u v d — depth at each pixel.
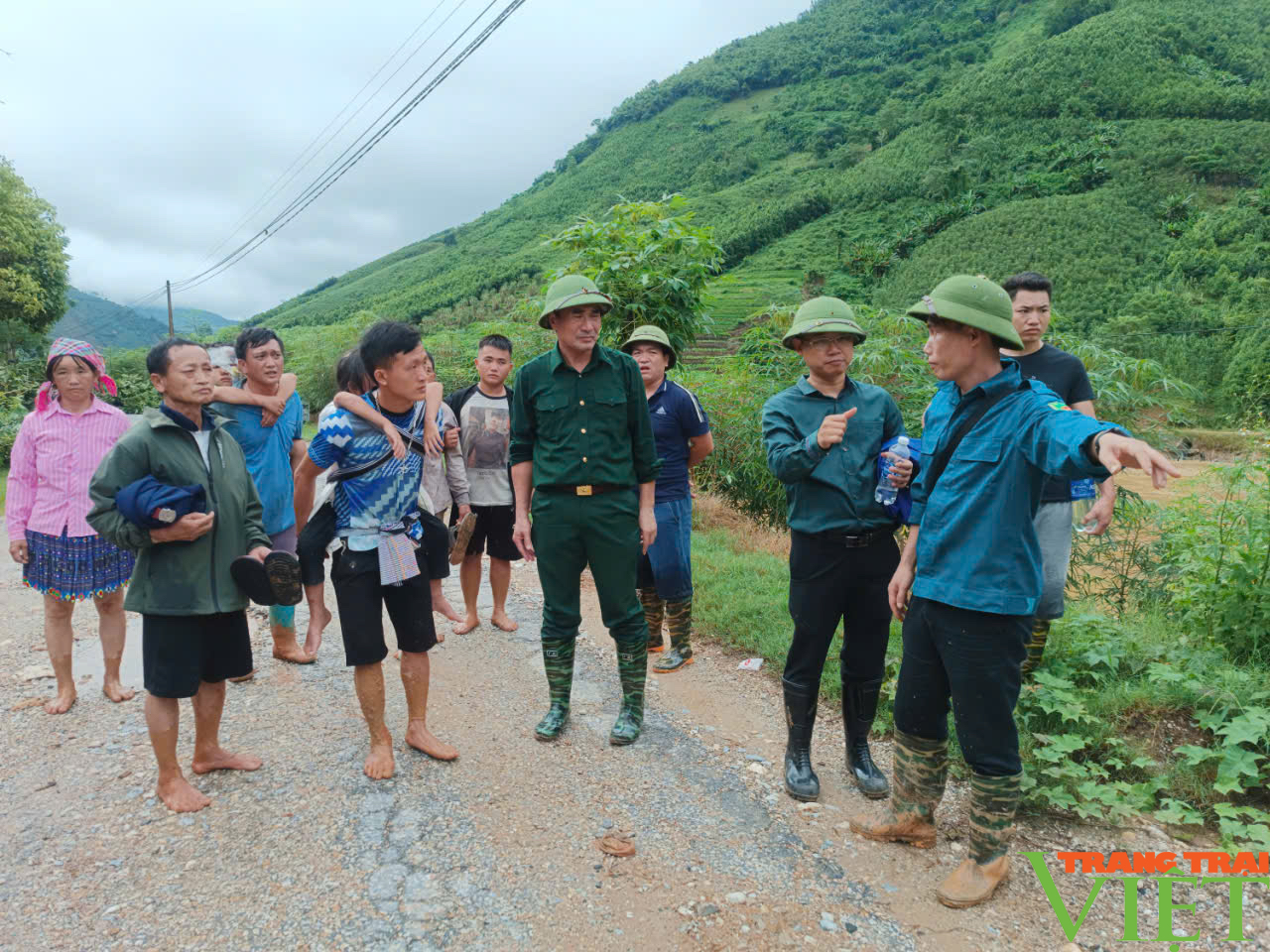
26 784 2.99
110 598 3.74
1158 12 109.75
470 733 3.44
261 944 2.14
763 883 2.44
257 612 5.02
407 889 2.38
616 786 3.00
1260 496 4.32
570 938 2.18
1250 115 84.75
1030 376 3.56
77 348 3.66
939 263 67.50
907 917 2.30
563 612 3.40
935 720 2.54
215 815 2.77
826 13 191.00
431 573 3.23
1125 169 76.81
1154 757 3.00
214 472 2.86
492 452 4.65
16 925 2.21
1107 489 3.11
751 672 4.17
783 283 65.81
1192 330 46.41
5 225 25.53
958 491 2.35
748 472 8.00
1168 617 4.76
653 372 4.10
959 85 113.50
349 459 2.98
